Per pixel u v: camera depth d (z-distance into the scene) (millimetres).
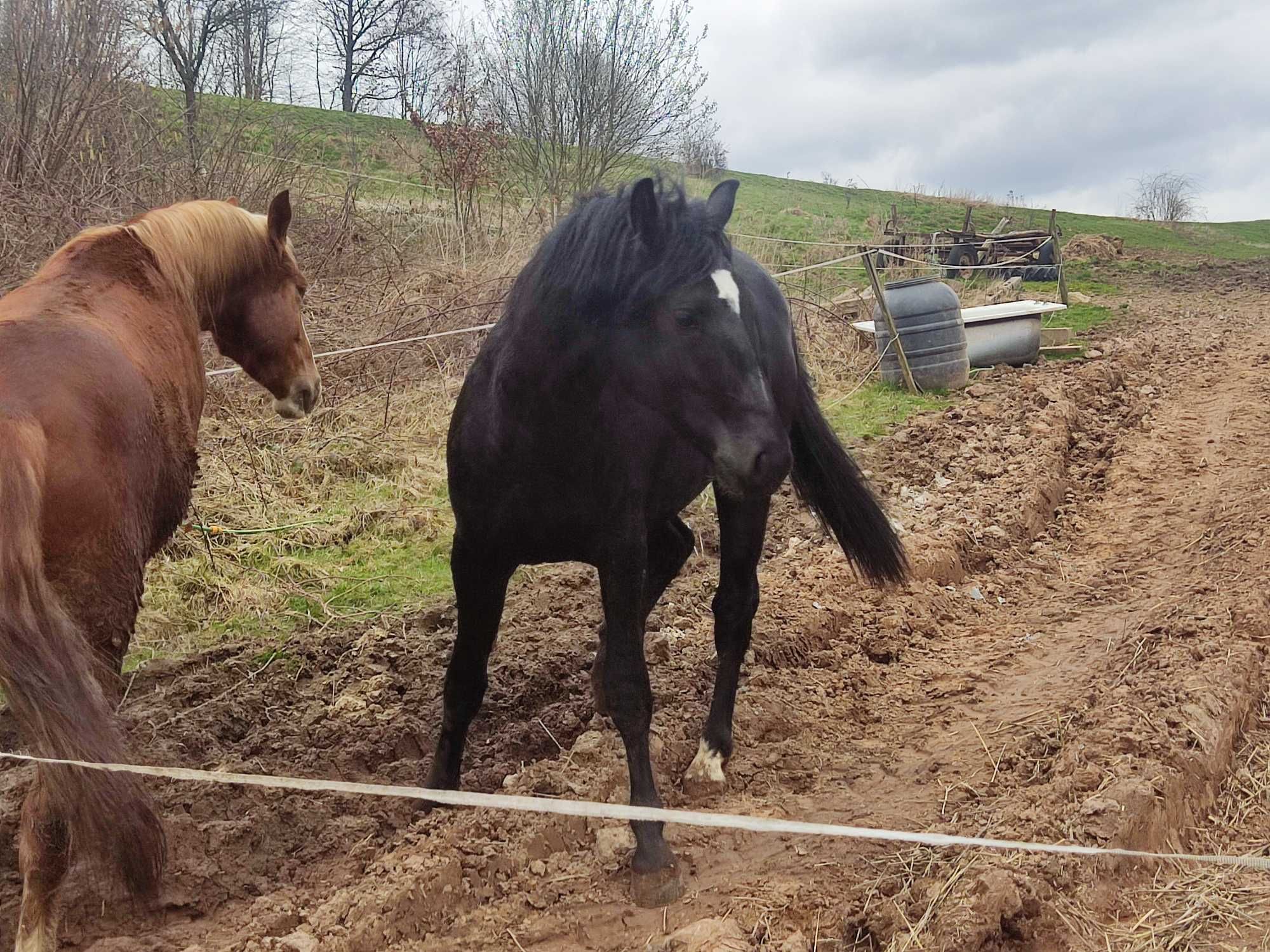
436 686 4867
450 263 11266
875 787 3947
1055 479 7949
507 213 14047
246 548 6293
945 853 3297
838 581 5965
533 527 3369
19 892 3303
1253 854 3434
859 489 4500
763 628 5203
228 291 4215
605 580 3307
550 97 15938
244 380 8680
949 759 4113
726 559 4113
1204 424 9656
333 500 7230
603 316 3012
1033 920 2945
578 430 3156
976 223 33344
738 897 3129
